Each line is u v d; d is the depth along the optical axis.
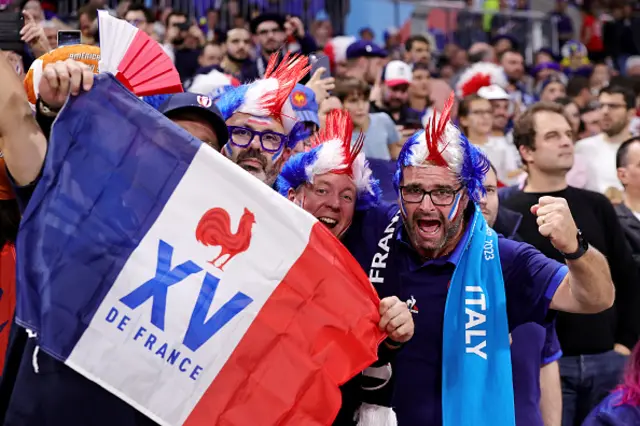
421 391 3.37
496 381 3.31
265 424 2.76
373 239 3.55
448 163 3.32
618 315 5.40
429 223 3.36
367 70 8.15
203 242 2.76
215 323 2.74
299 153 3.51
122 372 2.66
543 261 3.41
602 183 7.30
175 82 3.08
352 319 2.88
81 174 2.68
